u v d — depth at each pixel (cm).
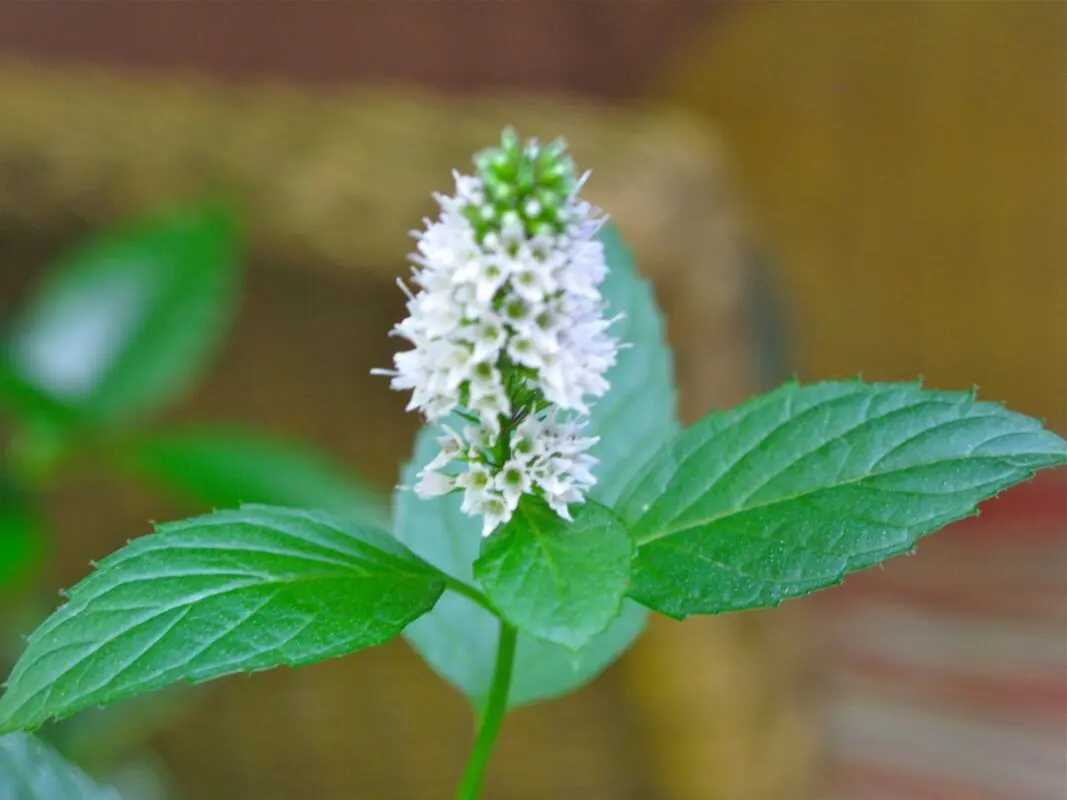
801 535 20
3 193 36
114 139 38
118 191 37
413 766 40
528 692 22
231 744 39
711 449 21
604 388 20
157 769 37
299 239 37
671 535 21
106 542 39
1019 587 54
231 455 26
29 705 19
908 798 42
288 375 38
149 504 38
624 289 23
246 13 48
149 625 20
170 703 35
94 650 20
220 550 20
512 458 20
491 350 20
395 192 38
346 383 38
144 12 47
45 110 39
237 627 20
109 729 33
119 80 44
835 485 20
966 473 20
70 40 46
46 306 27
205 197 34
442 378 20
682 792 40
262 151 39
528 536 20
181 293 28
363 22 50
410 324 20
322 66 50
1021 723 45
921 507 20
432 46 52
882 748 45
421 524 23
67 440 27
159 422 38
